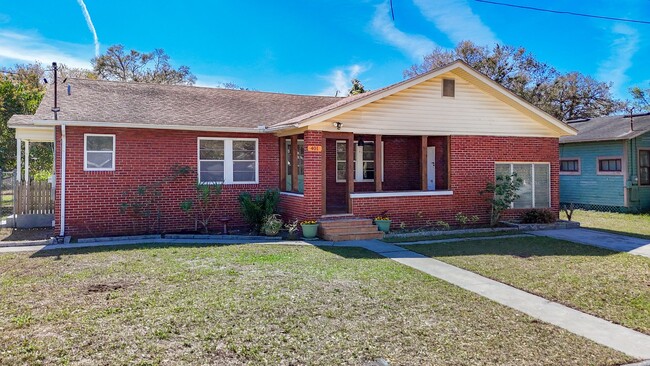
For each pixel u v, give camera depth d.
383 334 5.26
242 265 8.77
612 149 20.22
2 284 7.22
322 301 6.46
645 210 19.86
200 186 13.19
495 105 15.33
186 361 4.45
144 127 12.67
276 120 14.88
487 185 14.99
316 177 13.06
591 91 41.28
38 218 14.26
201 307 6.09
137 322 5.48
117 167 12.86
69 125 12.08
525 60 40.94
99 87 15.61
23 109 26.92
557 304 6.62
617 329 5.62
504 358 4.67
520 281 7.89
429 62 42.56
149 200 13.21
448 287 7.41
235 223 14.28
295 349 4.79
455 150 14.87
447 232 13.46
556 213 16.20
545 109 40.25
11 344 4.78
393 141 17.95
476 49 41.03
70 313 5.79
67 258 9.38
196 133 13.77
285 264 8.92
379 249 10.94
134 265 8.68
